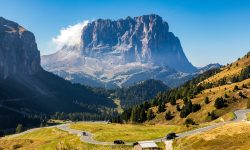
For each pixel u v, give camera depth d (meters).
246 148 93.81
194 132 146.75
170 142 127.75
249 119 167.25
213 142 106.94
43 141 199.62
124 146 135.75
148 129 178.75
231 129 115.00
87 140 163.75
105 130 192.62
